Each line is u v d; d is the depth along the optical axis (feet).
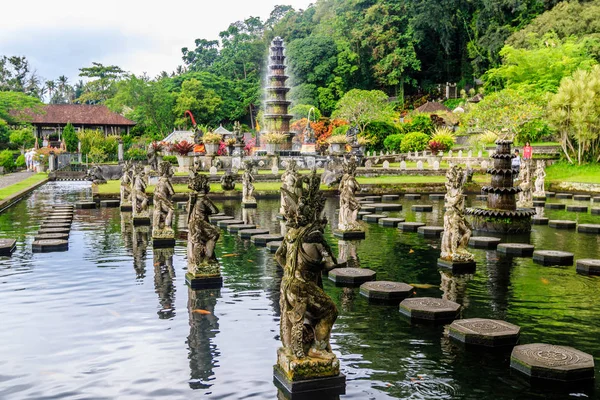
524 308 30.71
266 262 42.57
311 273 20.75
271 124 169.78
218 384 20.72
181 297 32.50
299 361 20.03
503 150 62.75
